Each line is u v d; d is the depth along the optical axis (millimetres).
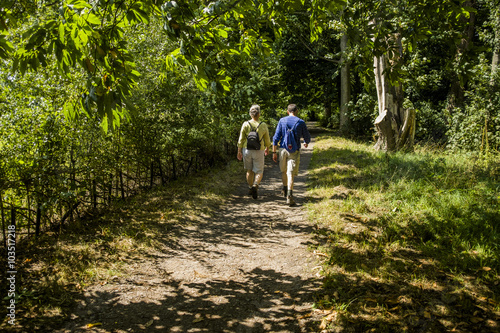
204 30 2521
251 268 3895
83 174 5266
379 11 3504
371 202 5578
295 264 3904
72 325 2836
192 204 6281
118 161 5984
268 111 12562
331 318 2771
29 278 3521
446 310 2688
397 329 2547
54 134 4797
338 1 3127
